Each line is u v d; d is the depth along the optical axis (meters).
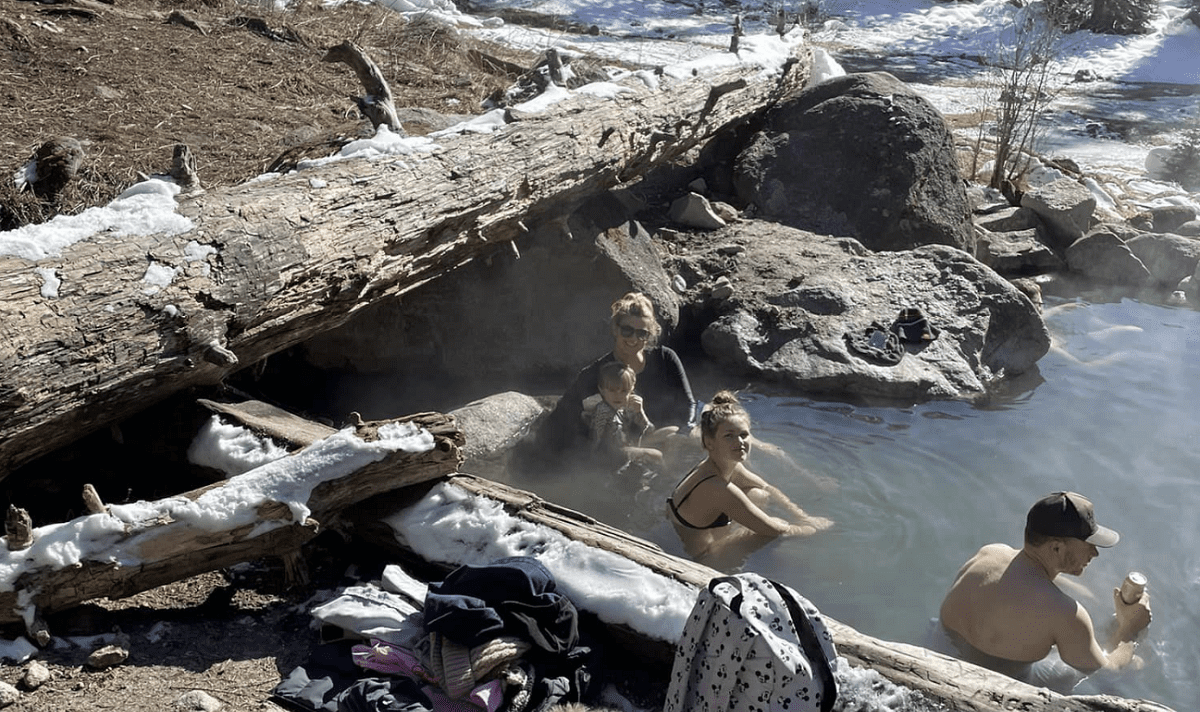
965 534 5.36
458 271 7.19
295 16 11.39
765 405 6.98
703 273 8.13
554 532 4.32
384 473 4.47
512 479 5.89
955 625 4.40
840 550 5.18
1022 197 10.35
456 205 5.96
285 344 5.33
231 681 3.77
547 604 3.79
